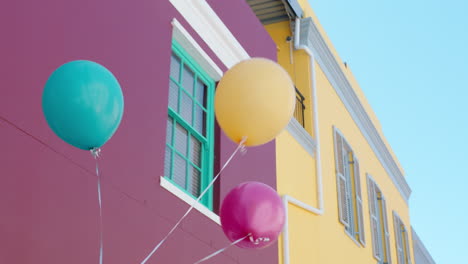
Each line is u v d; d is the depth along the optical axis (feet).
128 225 14.92
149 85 17.15
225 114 12.30
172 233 16.72
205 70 21.42
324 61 35.01
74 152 13.71
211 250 18.61
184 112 19.85
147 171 16.19
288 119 12.50
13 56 12.62
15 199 11.92
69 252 12.90
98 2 15.66
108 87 10.58
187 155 19.52
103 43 15.52
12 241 11.65
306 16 34.24
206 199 19.86
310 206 28.02
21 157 12.28
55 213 12.78
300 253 26.22
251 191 12.34
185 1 20.04
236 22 23.98
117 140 15.24
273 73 12.36
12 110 12.32
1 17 12.56
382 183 42.16
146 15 17.79
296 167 28.17
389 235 40.34
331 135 33.45
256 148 24.13
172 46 19.62
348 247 32.01
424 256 52.26
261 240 12.20
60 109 10.22
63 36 14.14
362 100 41.32
